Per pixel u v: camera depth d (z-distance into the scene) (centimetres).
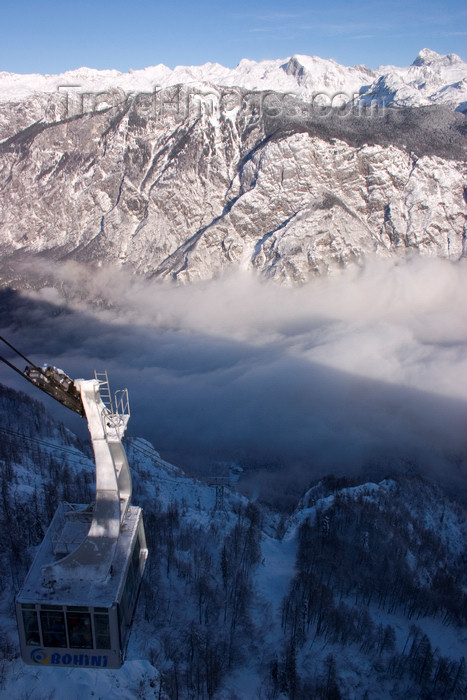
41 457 12306
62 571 2873
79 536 3080
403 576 10644
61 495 10488
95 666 2852
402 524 13038
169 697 7112
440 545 13112
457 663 9119
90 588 2820
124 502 3191
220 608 8956
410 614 10125
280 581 10069
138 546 3247
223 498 13400
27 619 2780
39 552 3062
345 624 9100
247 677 8088
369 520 12194
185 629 8419
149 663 7444
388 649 9069
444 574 11538
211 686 7625
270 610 9231
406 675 8656
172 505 11662
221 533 10938
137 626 8219
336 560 10731
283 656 8450
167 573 9300
